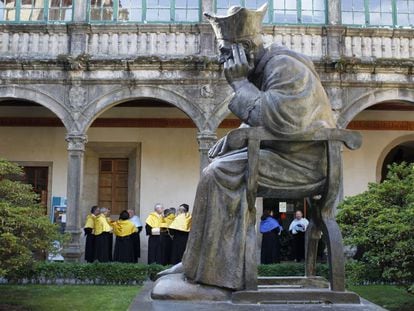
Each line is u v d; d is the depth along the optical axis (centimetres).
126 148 1855
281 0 1560
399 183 936
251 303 348
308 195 385
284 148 377
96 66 1501
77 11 1539
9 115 1844
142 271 1287
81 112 1499
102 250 1464
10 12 1561
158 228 1457
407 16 1585
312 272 422
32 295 1103
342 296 353
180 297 360
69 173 1477
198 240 371
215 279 362
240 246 363
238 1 1558
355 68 1512
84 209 1834
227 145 407
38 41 1531
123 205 1862
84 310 953
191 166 1836
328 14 1547
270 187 377
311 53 1534
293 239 1553
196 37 1528
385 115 1862
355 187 1838
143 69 1504
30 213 1030
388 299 1068
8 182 1045
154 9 1551
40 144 1838
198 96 1501
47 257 1525
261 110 366
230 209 369
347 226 941
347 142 373
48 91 1509
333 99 1509
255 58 403
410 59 1520
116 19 1548
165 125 1850
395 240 855
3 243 935
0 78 1507
